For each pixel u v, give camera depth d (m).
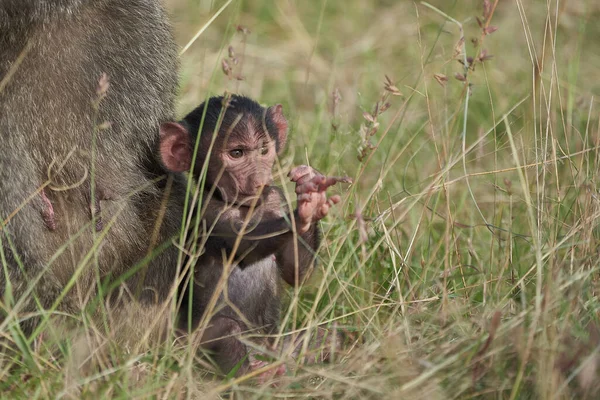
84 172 9.00
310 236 9.12
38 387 7.64
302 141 12.87
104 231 8.55
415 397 7.19
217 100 9.11
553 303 7.77
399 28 18.19
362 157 9.84
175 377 7.72
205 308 9.10
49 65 8.82
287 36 18.33
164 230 9.51
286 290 10.01
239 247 8.72
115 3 9.14
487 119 14.02
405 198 9.83
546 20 10.53
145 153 9.49
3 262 8.27
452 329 8.12
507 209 10.91
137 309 9.04
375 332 8.59
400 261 9.80
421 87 14.82
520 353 7.28
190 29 17.72
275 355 8.02
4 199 8.59
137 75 9.31
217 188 8.93
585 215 8.95
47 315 8.12
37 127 8.84
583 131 12.16
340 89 15.66
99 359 7.96
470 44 16.52
